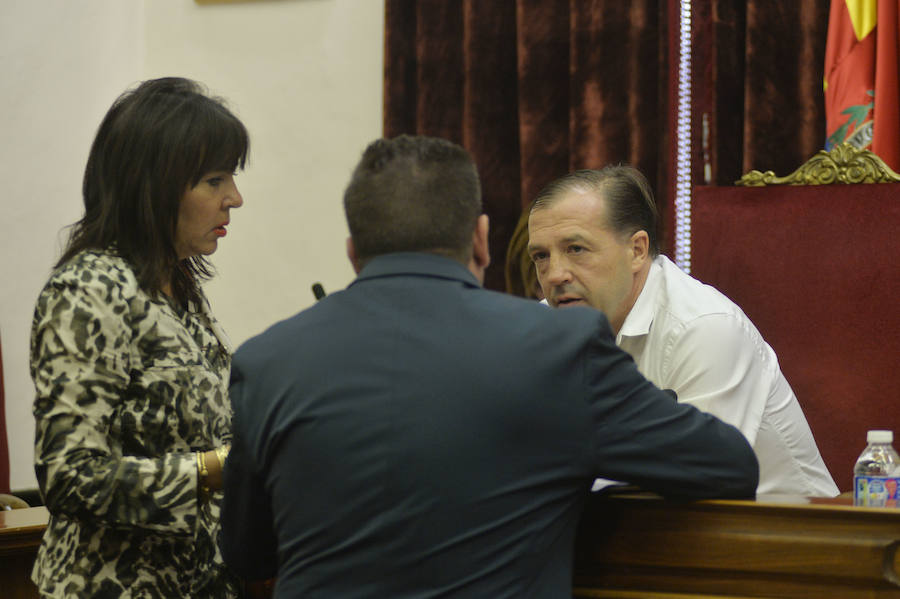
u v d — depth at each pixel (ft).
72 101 41.52
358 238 12.94
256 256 40.70
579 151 35.81
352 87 39.83
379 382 11.73
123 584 15.20
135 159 16.08
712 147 35.27
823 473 21.91
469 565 11.15
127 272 15.65
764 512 11.86
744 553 11.90
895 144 32.76
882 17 32.73
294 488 11.83
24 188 41.37
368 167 12.98
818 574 11.59
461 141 37.63
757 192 25.29
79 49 41.57
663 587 12.37
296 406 11.95
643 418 11.88
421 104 37.73
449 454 11.30
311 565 11.57
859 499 14.34
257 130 40.73
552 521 11.56
